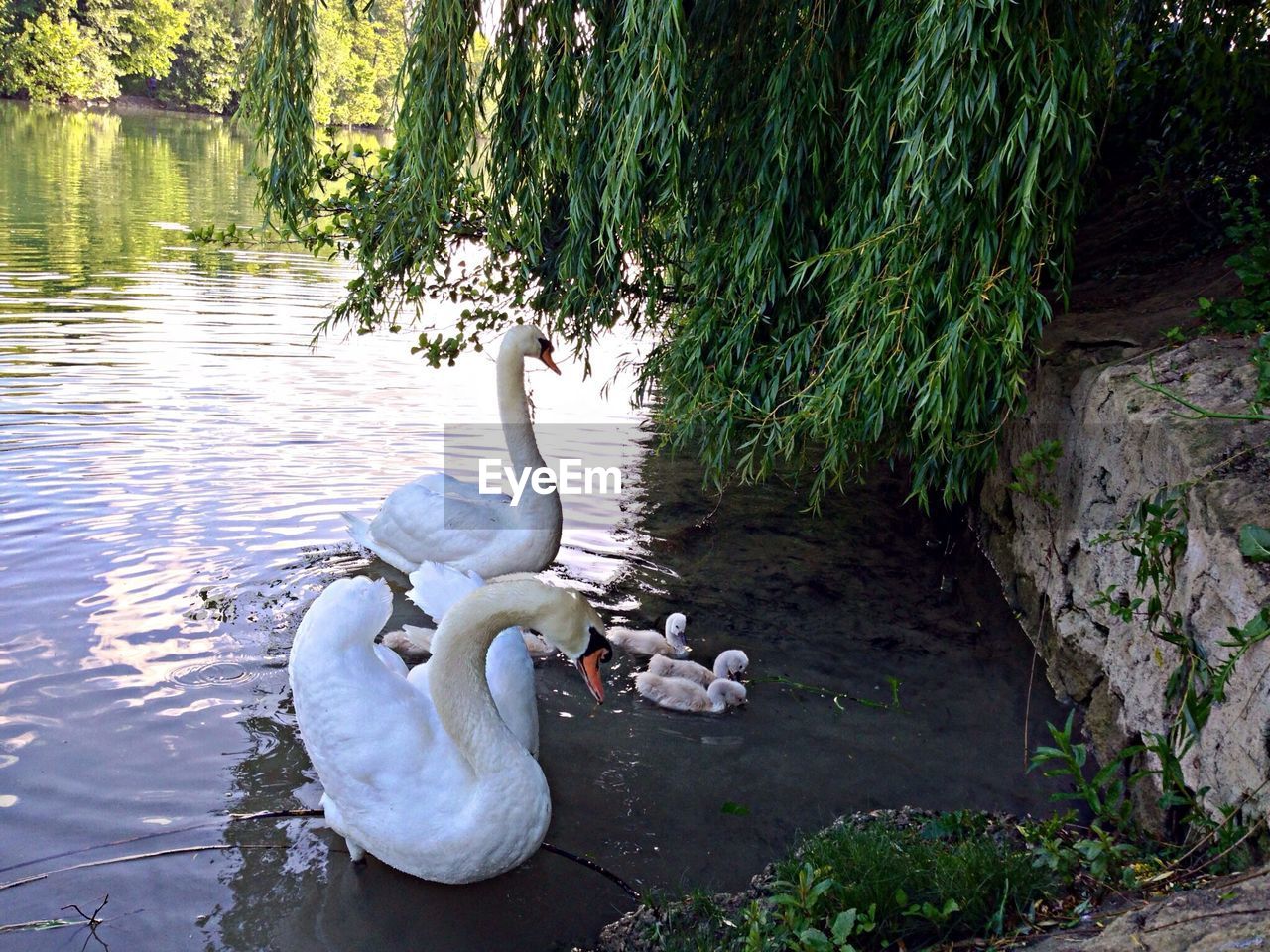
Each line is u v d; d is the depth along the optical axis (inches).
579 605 188.5
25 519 320.2
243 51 314.3
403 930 174.7
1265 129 399.5
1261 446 200.2
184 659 251.9
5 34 2417.6
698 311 295.7
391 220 323.0
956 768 227.1
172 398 451.8
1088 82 225.6
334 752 181.8
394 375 519.2
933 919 161.0
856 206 249.4
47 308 597.6
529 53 290.5
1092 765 226.2
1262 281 260.2
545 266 347.6
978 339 231.3
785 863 187.5
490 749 180.5
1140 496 225.3
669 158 256.7
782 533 366.3
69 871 181.9
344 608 190.1
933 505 407.8
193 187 1213.1
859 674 269.0
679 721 244.1
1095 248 392.5
